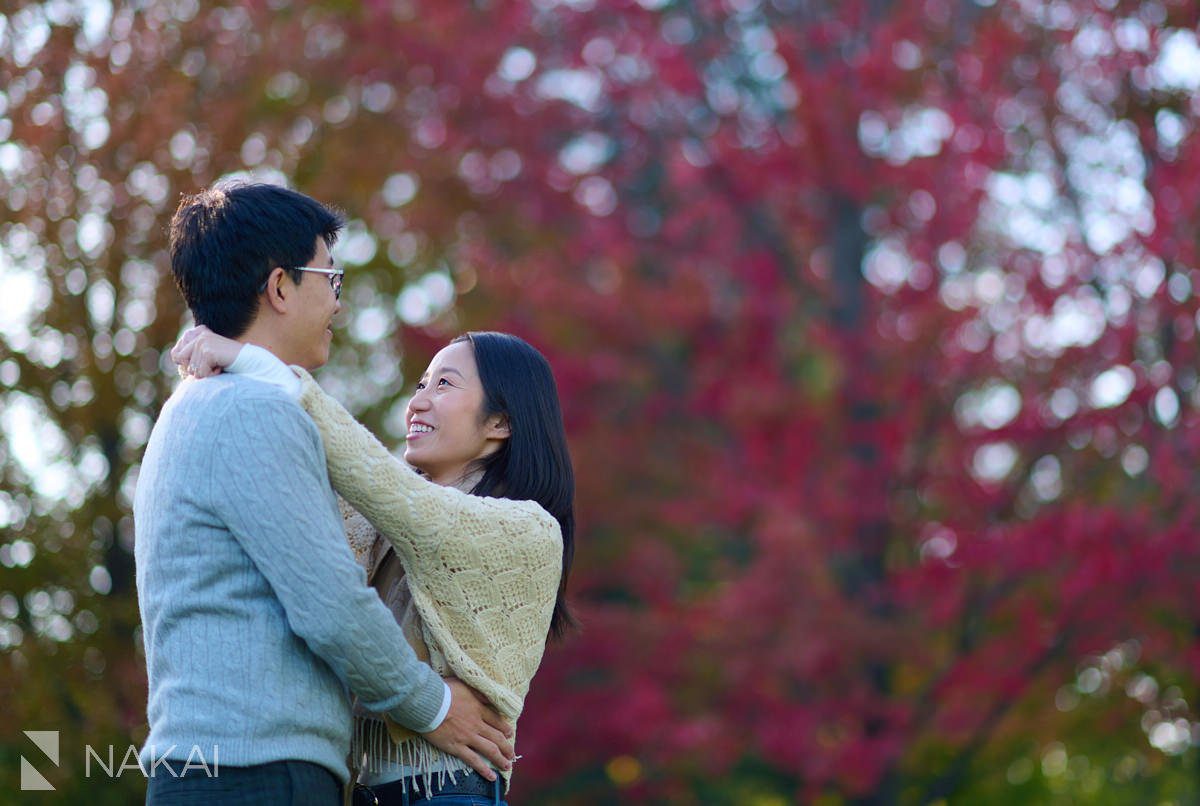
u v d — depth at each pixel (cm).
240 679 320
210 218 353
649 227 1667
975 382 1340
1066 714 1276
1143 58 1266
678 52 1541
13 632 1019
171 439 335
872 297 1412
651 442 1475
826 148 1415
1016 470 1312
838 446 1387
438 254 1396
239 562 325
